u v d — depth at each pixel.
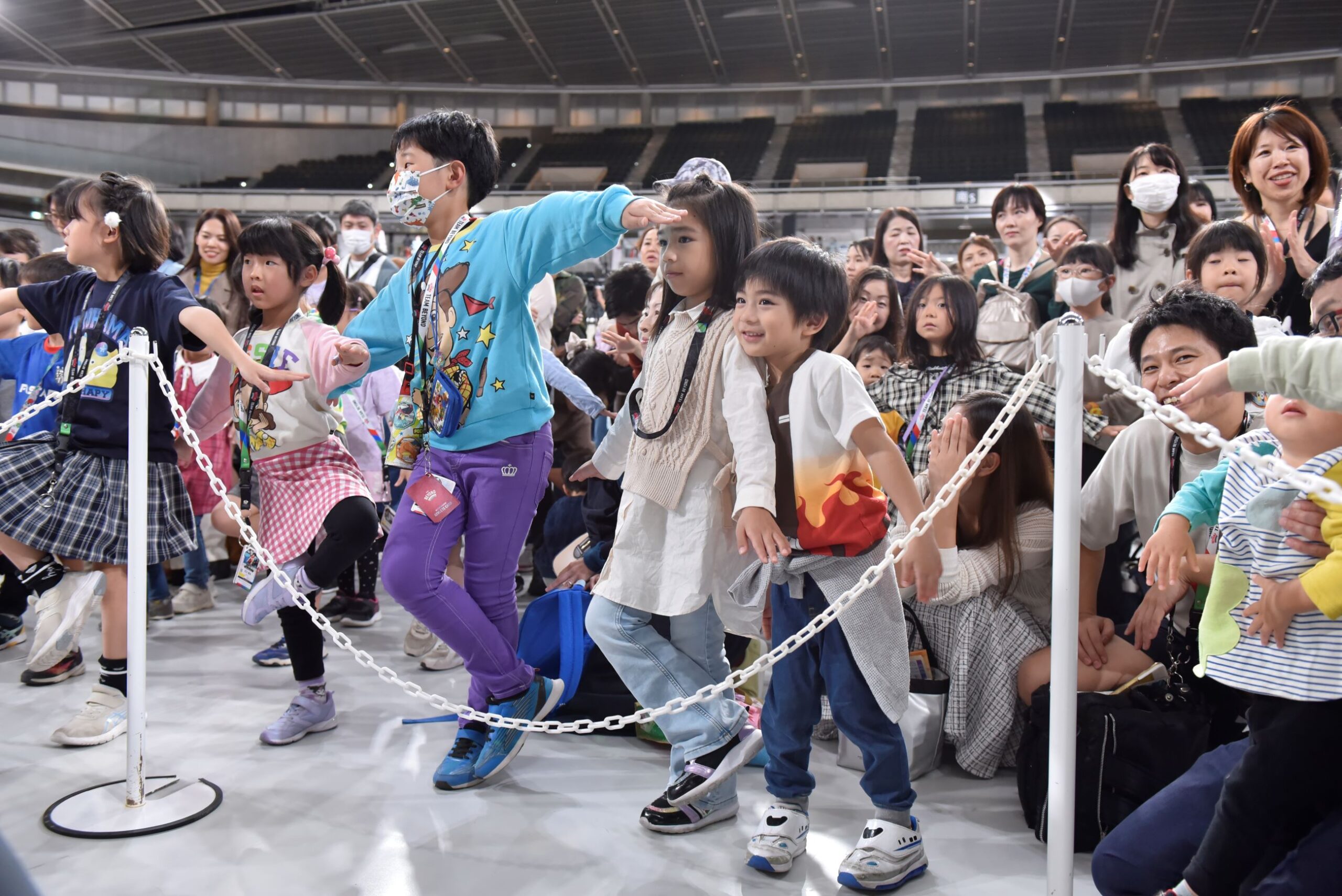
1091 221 13.73
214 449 3.44
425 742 2.55
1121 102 17.16
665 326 2.07
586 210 2.03
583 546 3.07
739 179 17.14
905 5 14.16
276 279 2.48
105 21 14.50
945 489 1.62
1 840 0.72
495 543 2.28
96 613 3.80
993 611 2.41
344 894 1.77
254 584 2.58
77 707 2.77
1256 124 2.84
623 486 2.01
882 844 1.81
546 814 2.13
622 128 18.86
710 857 1.94
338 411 2.77
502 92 18.48
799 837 1.91
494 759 2.28
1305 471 1.36
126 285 2.46
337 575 2.51
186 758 2.41
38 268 3.60
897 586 1.86
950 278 2.94
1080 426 1.44
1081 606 2.35
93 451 2.43
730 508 1.96
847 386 1.76
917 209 14.20
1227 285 2.53
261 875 1.83
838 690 1.82
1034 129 16.98
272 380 2.20
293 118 18.05
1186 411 2.00
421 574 2.18
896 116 17.86
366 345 2.42
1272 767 1.39
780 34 15.55
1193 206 3.66
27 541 2.36
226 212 4.25
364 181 17.14
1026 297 3.60
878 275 3.29
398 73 17.42
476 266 2.17
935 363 2.96
